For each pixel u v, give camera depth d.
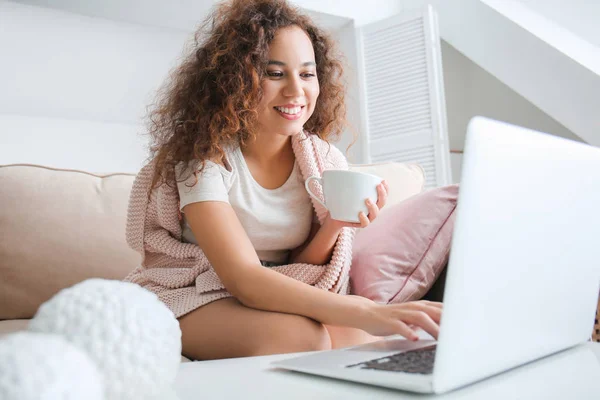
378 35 4.12
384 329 0.87
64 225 1.70
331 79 1.65
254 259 1.18
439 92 3.86
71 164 3.58
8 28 3.12
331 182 1.11
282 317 1.08
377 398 0.54
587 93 3.62
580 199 0.72
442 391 0.54
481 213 0.54
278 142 1.41
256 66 1.33
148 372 0.45
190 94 1.41
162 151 1.37
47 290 1.67
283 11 1.43
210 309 1.18
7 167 1.76
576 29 4.16
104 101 3.67
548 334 0.71
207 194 1.24
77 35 3.30
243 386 0.61
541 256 0.65
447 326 0.53
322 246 1.37
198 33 1.58
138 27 3.43
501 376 0.64
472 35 4.29
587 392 0.56
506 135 0.57
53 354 0.32
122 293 0.46
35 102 3.48
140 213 1.42
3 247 1.64
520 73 4.01
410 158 3.98
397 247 1.48
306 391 0.58
